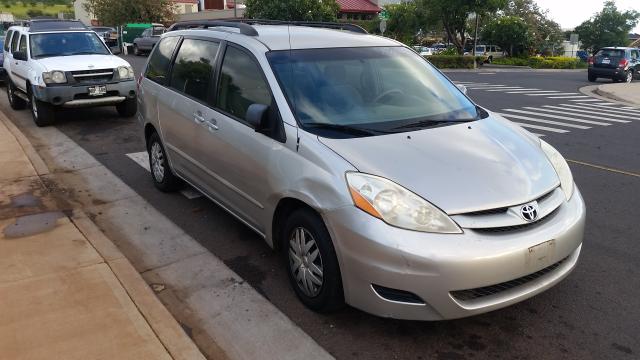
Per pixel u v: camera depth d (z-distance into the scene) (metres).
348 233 3.24
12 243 4.67
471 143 3.79
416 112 4.25
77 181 6.67
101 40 11.50
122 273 4.10
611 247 4.88
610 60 26.55
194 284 4.13
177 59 5.67
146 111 6.18
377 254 3.12
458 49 43.84
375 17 49.81
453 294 3.11
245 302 3.87
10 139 8.55
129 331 3.37
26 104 12.33
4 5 98.88
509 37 49.06
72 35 11.20
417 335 3.50
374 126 3.92
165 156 5.93
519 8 57.53
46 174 6.89
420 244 3.05
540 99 17.31
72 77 9.82
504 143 3.91
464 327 3.59
